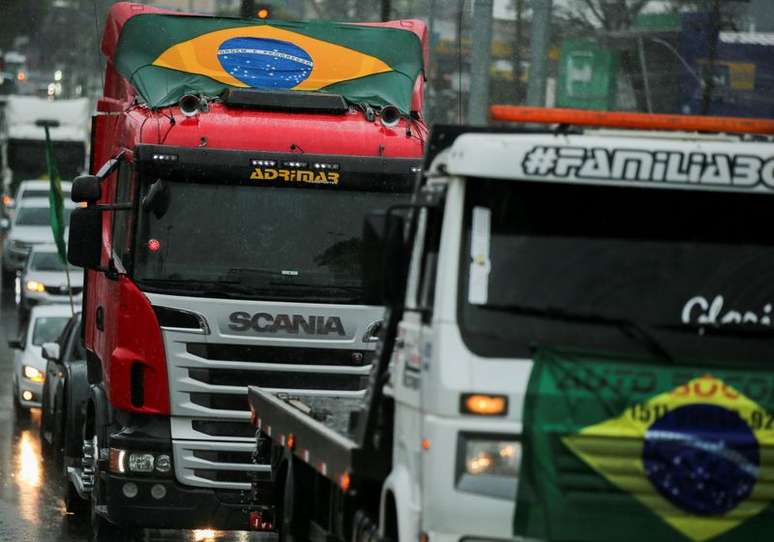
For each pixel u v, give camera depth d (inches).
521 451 744.3
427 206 788.0
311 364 1247.5
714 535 749.3
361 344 1252.5
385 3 2481.5
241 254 1245.7
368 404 863.7
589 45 2701.8
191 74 1333.7
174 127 1259.8
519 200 775.7
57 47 5625.0
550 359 747.4
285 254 1251.8
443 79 2564.0
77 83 5762.8
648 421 748.0
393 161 1272.1
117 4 1453.0
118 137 1369.3
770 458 753.6
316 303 1246.9
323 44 1387.8
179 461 1237.1
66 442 1510.8
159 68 1338.6
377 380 858.8
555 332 759.1
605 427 745.0
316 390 1249.4
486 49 1793.8
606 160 770.8
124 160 1301.7
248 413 1240.2
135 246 1235.2
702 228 783.7
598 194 780.0
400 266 776.3
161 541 1400.1
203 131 1263.5
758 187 777.6
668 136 836.6
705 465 748.6
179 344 1230.3
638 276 773.3
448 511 746.2
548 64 2541.8
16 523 1435.8
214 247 1243.2
